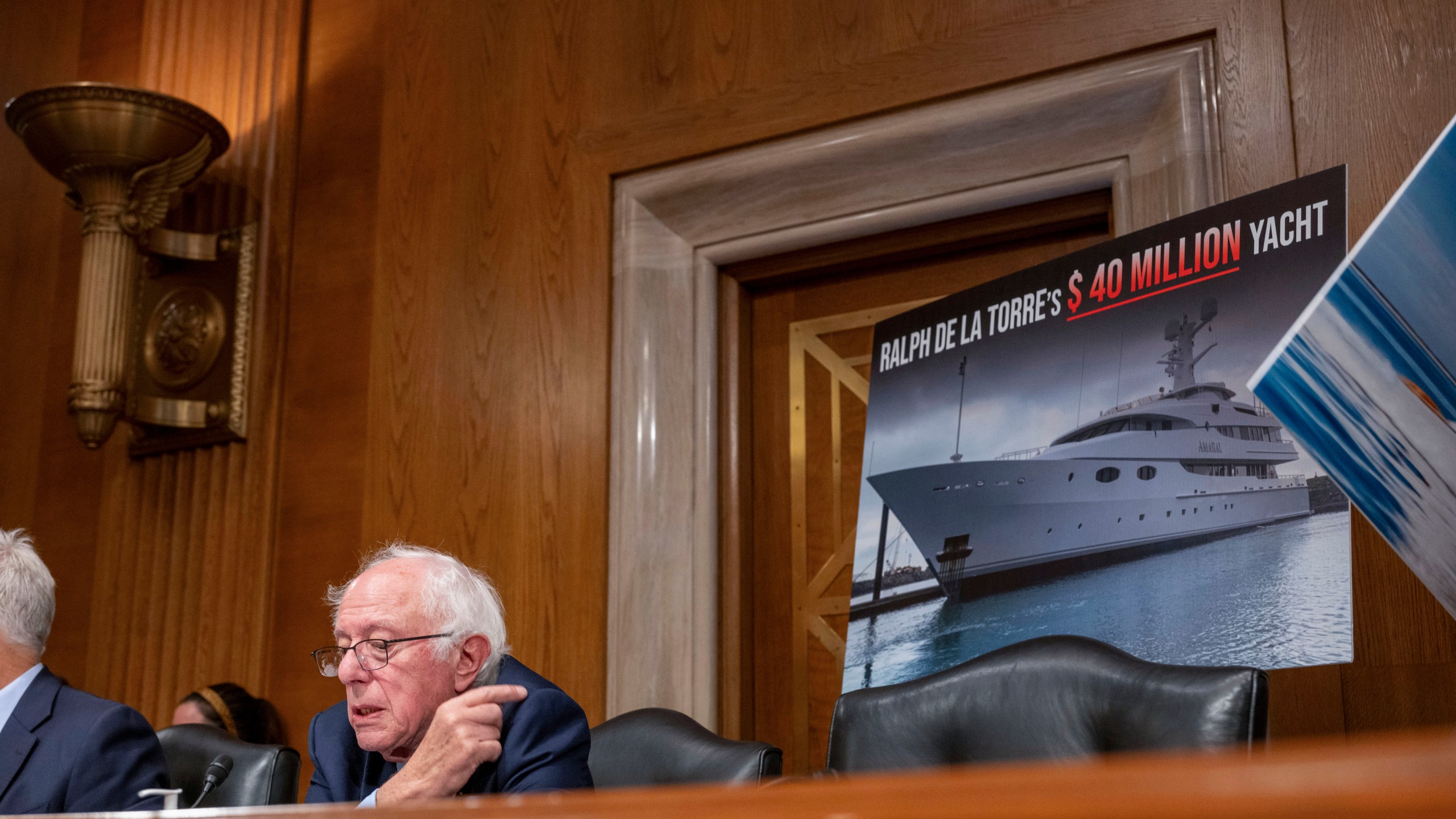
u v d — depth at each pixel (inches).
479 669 75.4
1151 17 114.9
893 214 128.3
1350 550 68.2
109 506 174.1
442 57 159.8
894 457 94.3
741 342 139.9
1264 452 73.3
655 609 130.6
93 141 157.2
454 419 147.8
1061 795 8.0
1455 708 90.4
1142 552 77.2
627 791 12.0
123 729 82.6
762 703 132.9
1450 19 101.1
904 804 8.7
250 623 157.5
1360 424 55.1
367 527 150.6
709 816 9.9
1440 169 51.2
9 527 181.9
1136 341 81.7
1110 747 52.8
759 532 137.2
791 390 138.7
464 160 154.6
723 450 137.0
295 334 165.9
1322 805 6.5
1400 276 51.4
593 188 144.0
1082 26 118.2
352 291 162.7
